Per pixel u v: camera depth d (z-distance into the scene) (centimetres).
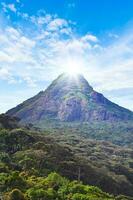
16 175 11450
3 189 10900
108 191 18138
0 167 13000
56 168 16650
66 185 11794
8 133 19450
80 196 10775
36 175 14262
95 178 18562
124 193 19088
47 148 19250
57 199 10588
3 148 17775
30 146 18762
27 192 10669
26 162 15788
